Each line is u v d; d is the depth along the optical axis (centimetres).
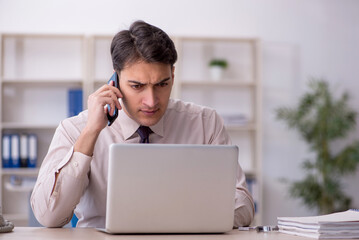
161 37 193
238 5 580
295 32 590
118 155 155
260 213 543
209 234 166
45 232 171
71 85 557
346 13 597
